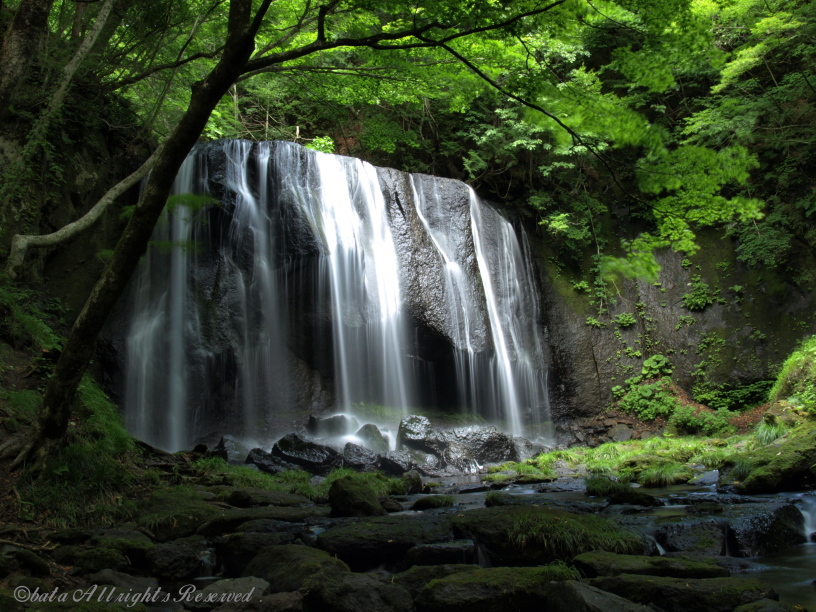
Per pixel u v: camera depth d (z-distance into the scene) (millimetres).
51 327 12430
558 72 19000
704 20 6109
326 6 6676
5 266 10453
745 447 12969
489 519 5988
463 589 4418
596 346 20906
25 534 5633
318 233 16250
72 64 9758
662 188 6457
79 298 13508
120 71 14859
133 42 14398
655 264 6688
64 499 6410
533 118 6984
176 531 6484
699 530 5977
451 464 13836
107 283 6523
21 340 9547
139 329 14062
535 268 21328
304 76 13250
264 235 16172
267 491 8500
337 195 17219
